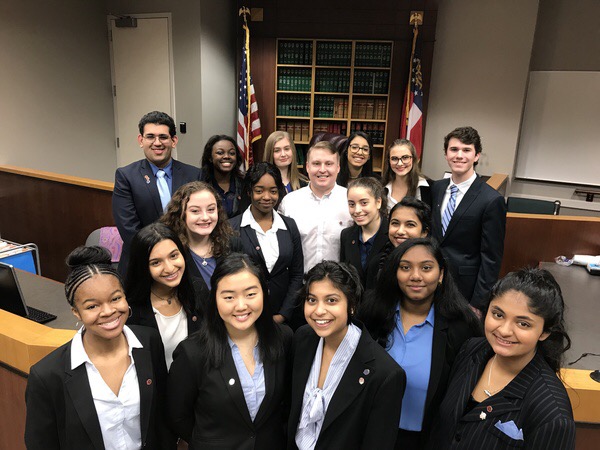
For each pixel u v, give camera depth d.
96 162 6.07
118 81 6.09
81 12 5.61
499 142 6.07
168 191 2.68
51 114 5.40
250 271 1.39
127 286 1.67
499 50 5.82
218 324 1.44
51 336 1.78
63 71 5.48
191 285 1.76
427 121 6.27
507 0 5.66
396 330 1.59
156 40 5.75
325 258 2.49
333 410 1.38
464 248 2.43
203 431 1.45
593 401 1.51
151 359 1.47
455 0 5.83
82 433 1.33
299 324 2.44
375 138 6.27
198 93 5.70
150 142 2.57
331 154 2.38
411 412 1.53
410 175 2.75
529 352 1.21
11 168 4.70
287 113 6.27
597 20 5.65
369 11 5.80
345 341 1.41
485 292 2.34
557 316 1.16
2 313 1.96
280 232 2.30
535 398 1.15
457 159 2.42
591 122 5.91
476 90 6.00
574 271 3.33
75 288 1.28
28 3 4.99
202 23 5.50
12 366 1.81
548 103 6.06
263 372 1.46
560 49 5.87
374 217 2.21
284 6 5.88
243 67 5.87
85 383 1.33
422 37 5.80
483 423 1.21
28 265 3.22
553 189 6.27
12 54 4.91
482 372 1.32
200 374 1.43
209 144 2.87
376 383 1.36
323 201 2.48
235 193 2.94
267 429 1.48
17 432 1.93
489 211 2.33
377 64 5.98
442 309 1.54
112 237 3.37
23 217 4.75
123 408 1.38
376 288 1.61
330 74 6.10
